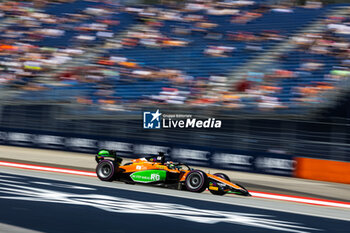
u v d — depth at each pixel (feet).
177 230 28.66
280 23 106.32
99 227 27.71
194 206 39.88
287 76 91.09
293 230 31.94
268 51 99.55
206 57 103.65
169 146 77.00
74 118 91.15
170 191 49.70
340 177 64.85
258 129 77.82
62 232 25.62
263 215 38.09
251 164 70.74
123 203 38.24
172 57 106.52
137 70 104.94
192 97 93.15
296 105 83.35
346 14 101.65
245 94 89.61
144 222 30.40
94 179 56.39
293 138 73.46
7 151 81.76
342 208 49.29
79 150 83.87
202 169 72.59
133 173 53.42
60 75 107.34
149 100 95.91
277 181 64.03
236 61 100.17
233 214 37.06
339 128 73.05
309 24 102.78
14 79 108.68
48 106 91.61
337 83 85.56
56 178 53.88
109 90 100.73
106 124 85.05
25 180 49.60
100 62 108.99
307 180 66.03
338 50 92.79
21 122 92.32
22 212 30.83
